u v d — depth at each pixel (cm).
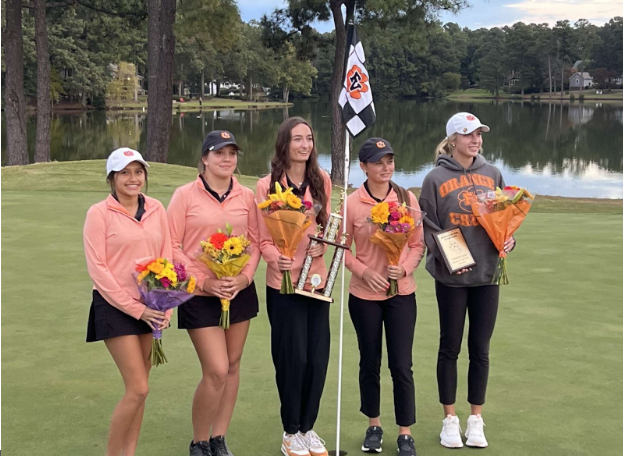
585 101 9281
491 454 332
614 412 378
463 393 415
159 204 322
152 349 307
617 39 10281
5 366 438
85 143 3588
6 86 2106
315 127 4784
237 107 7806
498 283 350
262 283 665
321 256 346
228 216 333
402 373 338
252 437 354
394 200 354
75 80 6116
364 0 2112
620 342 490
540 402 391
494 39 11775
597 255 780
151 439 349
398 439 337
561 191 2231
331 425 370
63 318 536
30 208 1075
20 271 679
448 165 360
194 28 1995
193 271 326
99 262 302
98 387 409
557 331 515
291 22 2462
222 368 324
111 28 3356
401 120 5638
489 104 8738
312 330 340
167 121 2136
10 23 2064
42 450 332
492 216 337
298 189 344
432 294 621
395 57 10100
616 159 3103
